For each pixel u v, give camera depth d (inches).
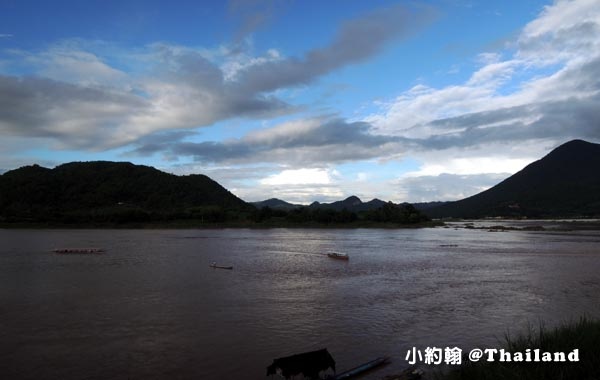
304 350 787.4
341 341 840.3
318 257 2415.1
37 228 6446.9
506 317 1023.6
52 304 1150.3
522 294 1306.6
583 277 1644.9
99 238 4170.8
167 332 896.3
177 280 1563.7
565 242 3607.3
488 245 3336.6
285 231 6087.6
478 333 892.6
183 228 6820.9
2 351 780.0
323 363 647.1
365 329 920.9
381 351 782.5
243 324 957.2
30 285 1446.9
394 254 2618.1
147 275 1686.8
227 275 1696.6
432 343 829.2
